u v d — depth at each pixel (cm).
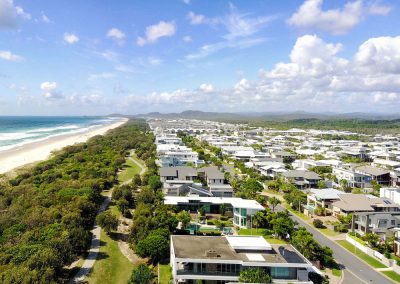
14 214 7556
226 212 8912
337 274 5881
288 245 5747
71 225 6694
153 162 15112
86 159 15600
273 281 4884
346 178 12825
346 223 8156
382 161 16025
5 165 14875
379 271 6050
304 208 9394
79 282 5394
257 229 7888
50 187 9781
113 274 5753
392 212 8062
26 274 4750
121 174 13800
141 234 6644
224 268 4972
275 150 19388
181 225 7856
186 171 12150
